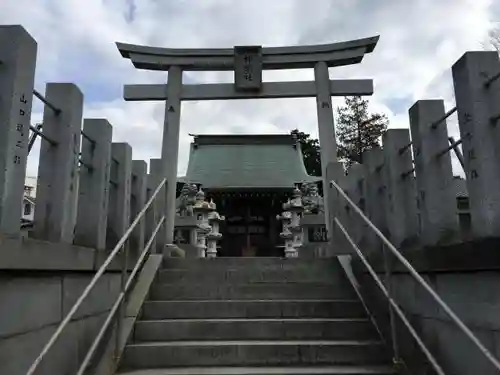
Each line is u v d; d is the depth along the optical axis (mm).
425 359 3680
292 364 4082
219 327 4527
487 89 3148
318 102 7875
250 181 20500
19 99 2762
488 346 2828
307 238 9258
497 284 2730
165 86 8070
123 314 4352
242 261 5996
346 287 5297
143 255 4668
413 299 3984
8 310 2545
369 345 4141
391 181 4773
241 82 7879
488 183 3029
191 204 12367
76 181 3811
